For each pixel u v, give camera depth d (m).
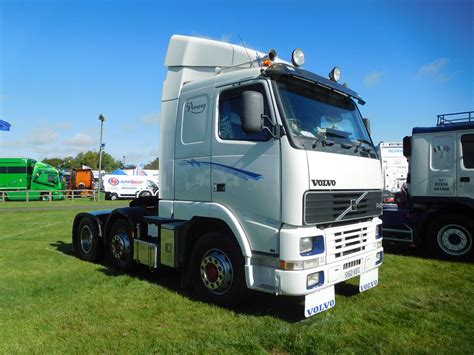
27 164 36.44
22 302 5.16
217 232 5.12
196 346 3.89
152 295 5.47
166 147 5.78
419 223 8.41
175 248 5.39
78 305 5.05
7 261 7.79
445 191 8.22
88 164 95.62
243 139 4.73
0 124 15.14
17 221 15.73
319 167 4.36
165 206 5.73
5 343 3.96
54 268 7.19
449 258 8.04
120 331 4.28
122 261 6.84
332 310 4.94
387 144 19.73
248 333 4.19
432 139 8.44
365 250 5.10
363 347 3.92
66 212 20.38
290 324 4.45
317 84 4.98
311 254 4.25
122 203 29.78
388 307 5.07
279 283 4.22
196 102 5.40
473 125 7.96
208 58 5.64
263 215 4.45
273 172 4.37
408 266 7.39
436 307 5.11
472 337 4.18
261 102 4.27
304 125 4.57
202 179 5.19
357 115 5.72
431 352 3.82
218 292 5.03
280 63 4.68
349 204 4.79
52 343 3.98
